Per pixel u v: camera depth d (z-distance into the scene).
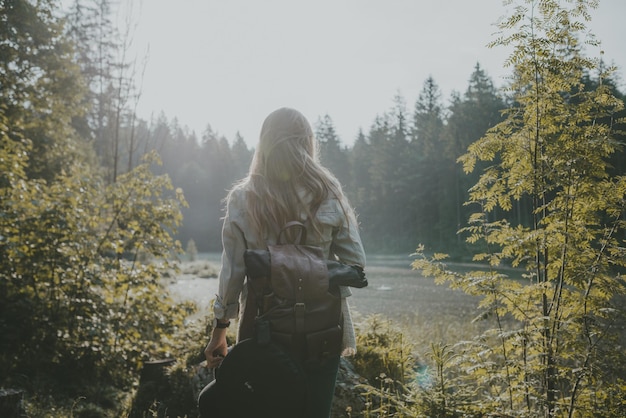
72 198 6.86
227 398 1.73
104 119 29.28
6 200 6.64
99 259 6.96
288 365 1.69
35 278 6.44
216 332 1.90
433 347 3.49
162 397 5.40
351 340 1.91
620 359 3.10
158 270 7.22
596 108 3.81
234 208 1.92
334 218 1.95
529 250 3.73
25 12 16.55
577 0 3.58
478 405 3.25
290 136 1.99
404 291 20.78
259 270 1.74
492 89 57.41
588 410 3.09
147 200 7.40
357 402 4.25
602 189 3.54
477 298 17.89
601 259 3.42
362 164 84.31
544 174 3.69
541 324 3.51
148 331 7.33
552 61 3.66
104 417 5.04
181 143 107.88
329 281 1.77
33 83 17.61
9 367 5.51
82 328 6.26
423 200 66.25
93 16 29.27
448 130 58.91
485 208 3.99
